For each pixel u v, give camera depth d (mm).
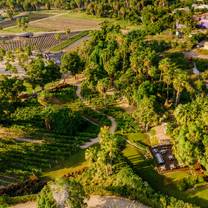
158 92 138250
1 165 107438
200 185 94938
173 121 124750
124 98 145375
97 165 100375
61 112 127062
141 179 94375
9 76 173750
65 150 114062
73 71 167625
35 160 109625
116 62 157625
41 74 154125
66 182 80438
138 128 124250
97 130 125125
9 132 124750
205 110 102625
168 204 86688
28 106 141750
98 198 91312
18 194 96625
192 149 93750
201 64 172625
